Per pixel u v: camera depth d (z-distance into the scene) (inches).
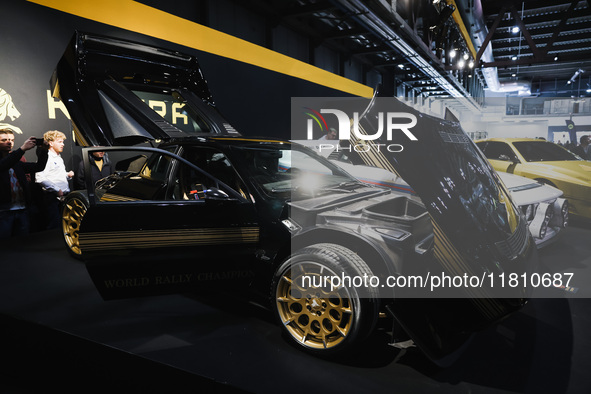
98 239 75.7
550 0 511.8
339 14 381.1
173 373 66.6
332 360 69.7
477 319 68.5
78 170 188.7
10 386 86.0
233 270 80.9
